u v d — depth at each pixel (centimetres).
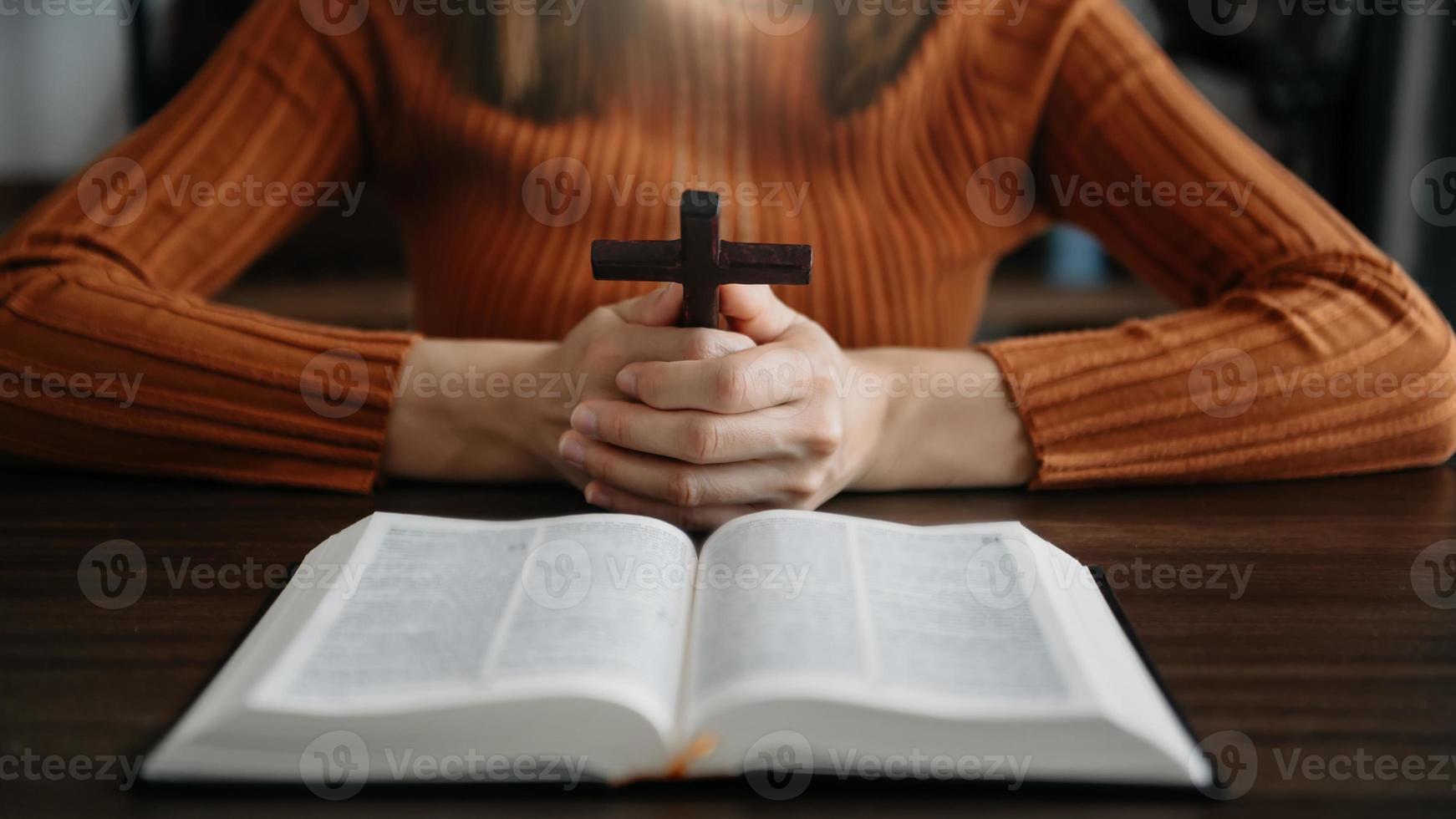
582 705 39
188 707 42
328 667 41
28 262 78
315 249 209
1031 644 44
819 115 93
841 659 41
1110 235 99
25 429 72
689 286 61
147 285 81
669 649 44
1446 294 183
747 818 38
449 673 41
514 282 94
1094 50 95
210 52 202
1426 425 75
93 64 210
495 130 91
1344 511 70
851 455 67
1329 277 81
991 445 72
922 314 100
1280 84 191
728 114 93
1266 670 48
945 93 95
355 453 71
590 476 66
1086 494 72
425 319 105
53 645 49
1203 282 91
